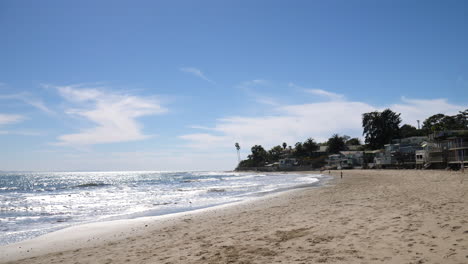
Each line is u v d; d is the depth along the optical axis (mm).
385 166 89875
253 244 9039
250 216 15227
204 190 39344
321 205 16906
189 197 30422
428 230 8578
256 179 75312
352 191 24859
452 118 108438
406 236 8234
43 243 11828
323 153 141750
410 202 14477
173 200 28062
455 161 55281
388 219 10734
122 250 9891
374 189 24812
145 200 29094
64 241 12062
